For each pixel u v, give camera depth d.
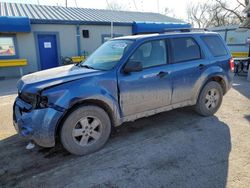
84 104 3.40
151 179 2.84
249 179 2.80
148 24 15.02
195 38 4.63
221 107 5.69
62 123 3.25
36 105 3.11
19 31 11.34
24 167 3.19
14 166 3.21
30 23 11.98
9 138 4.11
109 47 4.31
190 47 4.53
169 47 4.23
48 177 2.95
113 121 3.73
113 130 4.36
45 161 3.33
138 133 4.21
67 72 3.66
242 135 4.04
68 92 3.16
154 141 3.87
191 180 2.80
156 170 3.03
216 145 3.67
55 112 3.07
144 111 4.03
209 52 4.77
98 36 14.38
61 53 13.52
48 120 3.05
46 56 13.18
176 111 5.37
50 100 3.07
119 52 3.91
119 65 3.65
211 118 4.92
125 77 3.66
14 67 12.25
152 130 4.33
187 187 2.68
